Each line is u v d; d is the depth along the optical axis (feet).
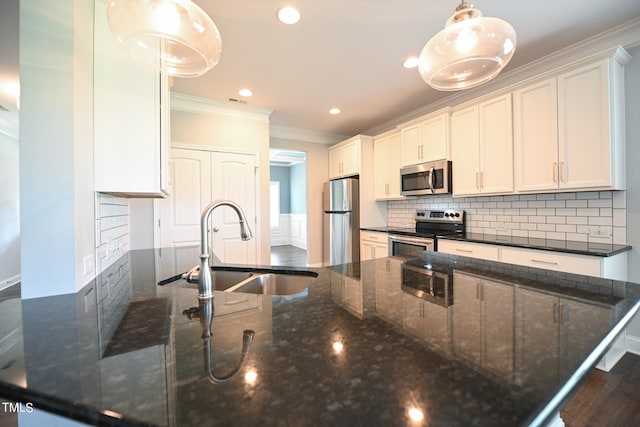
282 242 28.99
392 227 13.85
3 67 7.97
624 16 6.41
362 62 8.38
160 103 5.02
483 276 3.96
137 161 4.82
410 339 2.04
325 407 1.33
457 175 9.86
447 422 1.23
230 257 11.97
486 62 4.35
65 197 3.63
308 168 16.07
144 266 5.57
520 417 1.25
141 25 3.24
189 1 3.24
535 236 8.58
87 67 4.24
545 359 1.73
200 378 1.58
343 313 2.61
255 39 7.21
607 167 6.44
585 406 5.24
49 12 3.63
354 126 14.93
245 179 12.21
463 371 1.61
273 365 1.71
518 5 6.04
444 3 6.02
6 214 14.12
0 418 5.16
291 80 9.52
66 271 3.60
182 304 3.02
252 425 1.22
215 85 9.87
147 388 1.50
